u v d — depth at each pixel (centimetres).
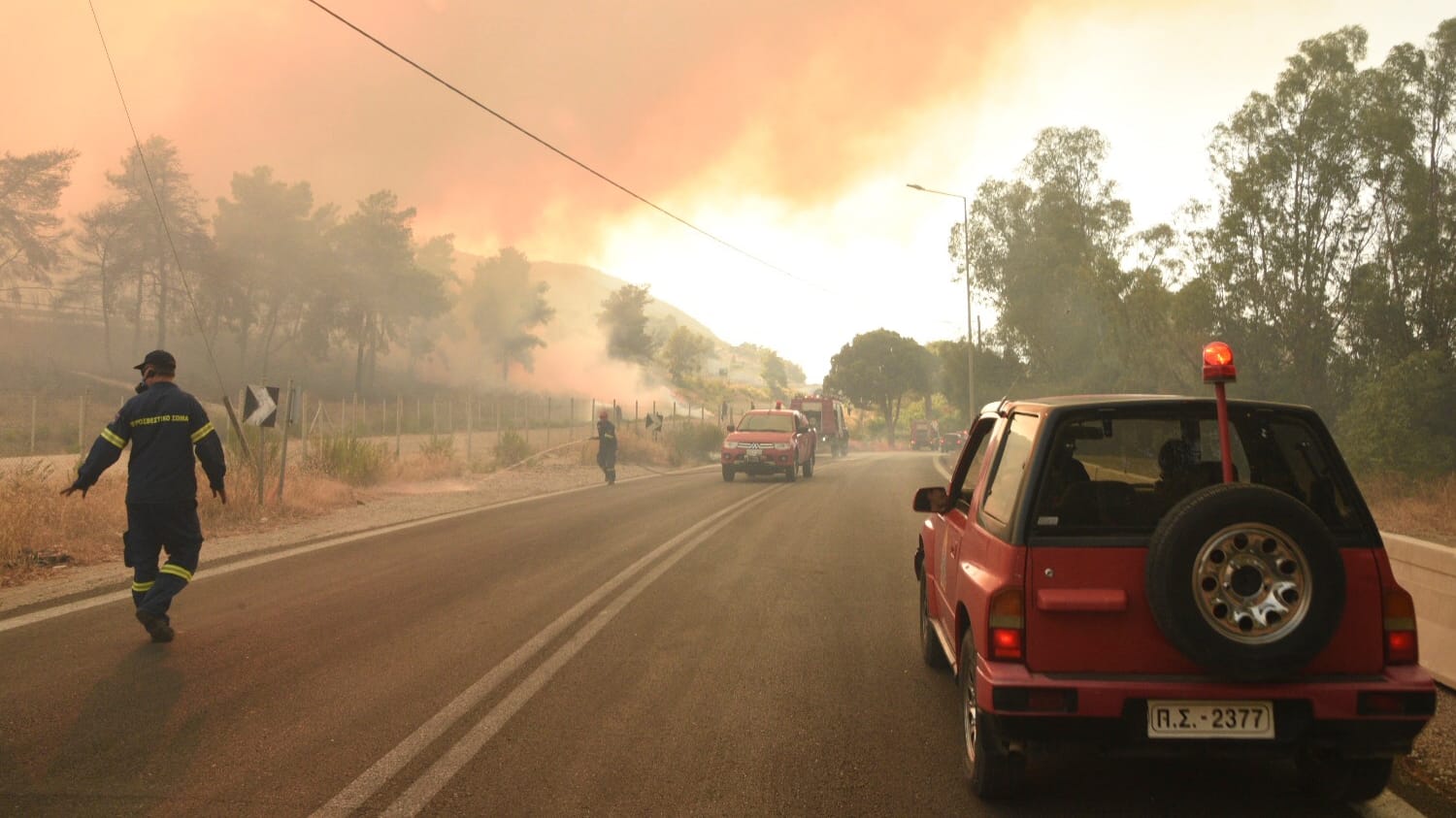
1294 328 2672
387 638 744
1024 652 402
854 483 2541
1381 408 2178
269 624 791
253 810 423
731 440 2631
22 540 1097
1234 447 452
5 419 4022
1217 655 369
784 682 636
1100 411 428
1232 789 459
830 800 443
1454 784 463
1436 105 2556
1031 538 407
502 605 876
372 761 485
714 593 941
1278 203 2683
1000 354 5166
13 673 637
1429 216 2462
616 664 676
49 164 6041
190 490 740
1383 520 1634
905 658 702
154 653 693
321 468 2078
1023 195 5044
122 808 424
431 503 1872
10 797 436
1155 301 3080
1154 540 383
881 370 10612
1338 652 389
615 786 456
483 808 428
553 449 3266
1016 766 428
